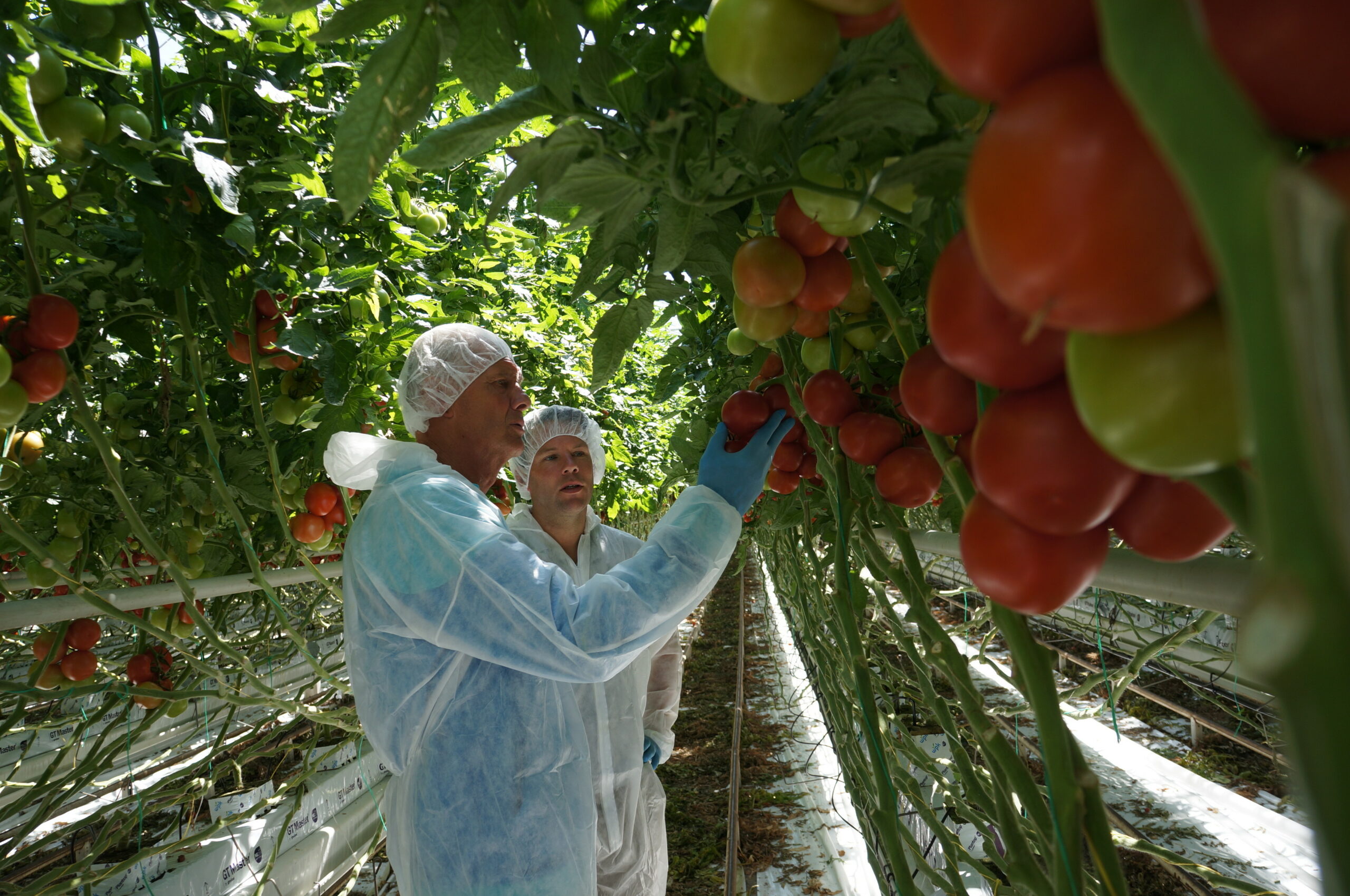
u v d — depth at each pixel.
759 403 1.55
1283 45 0.26
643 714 2.90
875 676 2.12
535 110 0.74
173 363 2.81
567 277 5.04
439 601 1.74
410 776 1.96
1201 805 4.34
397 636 1.89
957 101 0.60
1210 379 0.32
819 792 5.27
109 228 1.89
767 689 8.12
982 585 0.52
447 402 2.23
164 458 2.71
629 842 2.68
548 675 1.76
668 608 1.63
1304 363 0.16
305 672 6.29
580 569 2.99
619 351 1.17
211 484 2.72
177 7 1.79
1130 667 1.74
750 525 4.71
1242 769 4.81
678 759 6.52
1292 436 0.17
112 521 2.64
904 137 0.66
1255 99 0.28
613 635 1.61
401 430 2.98
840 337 1.08
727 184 0.82
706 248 1.06
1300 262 0.16
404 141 2.73
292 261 2.31
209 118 1.87
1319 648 0.17
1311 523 0.17
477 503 1.90
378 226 2.69
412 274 2.89
